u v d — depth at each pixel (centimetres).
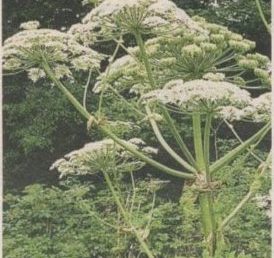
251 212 1163
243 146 655
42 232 1395
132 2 597
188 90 580
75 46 662
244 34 2025
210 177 655
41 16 2128
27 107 1906
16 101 2059
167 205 1231
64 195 1340
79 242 1259
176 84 608
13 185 1956
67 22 2152
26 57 651
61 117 1961
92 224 1269
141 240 741
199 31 639
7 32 2089
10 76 2028
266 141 1789
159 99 589
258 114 645
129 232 747
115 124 786
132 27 629
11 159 1966
